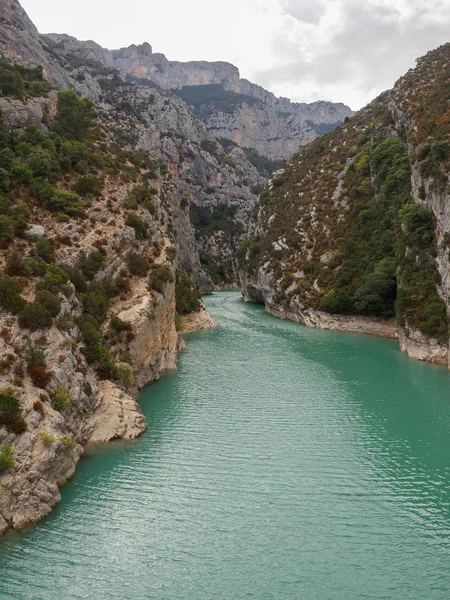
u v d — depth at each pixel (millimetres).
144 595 19297
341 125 131250
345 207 94500
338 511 25172
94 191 54125
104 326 41969
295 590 19766
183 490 26812
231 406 40125
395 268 69562
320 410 39188
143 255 53719
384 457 31031
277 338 71062
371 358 56906
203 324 80500
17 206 44406
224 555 21719
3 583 19609
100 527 23297
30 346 29781
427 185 61656
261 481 27984
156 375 47719
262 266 104312
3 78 59375
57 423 27203
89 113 73312
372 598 19406
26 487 23594
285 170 130750
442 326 53656
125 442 32531
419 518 24625
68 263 42344
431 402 40906
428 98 79500
